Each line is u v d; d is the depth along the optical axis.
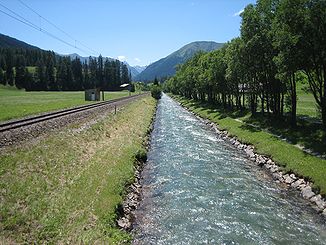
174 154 36.91
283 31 30.89
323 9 29.02
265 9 43.75
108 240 15.30
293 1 30.38
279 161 29.69
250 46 44.06
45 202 17.33
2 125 31.84
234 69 53.44
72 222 16.23
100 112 54.78
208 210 21.02
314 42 29.95
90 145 32.19
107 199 19.61
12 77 191.50
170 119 72.25
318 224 19.12
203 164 32.47
